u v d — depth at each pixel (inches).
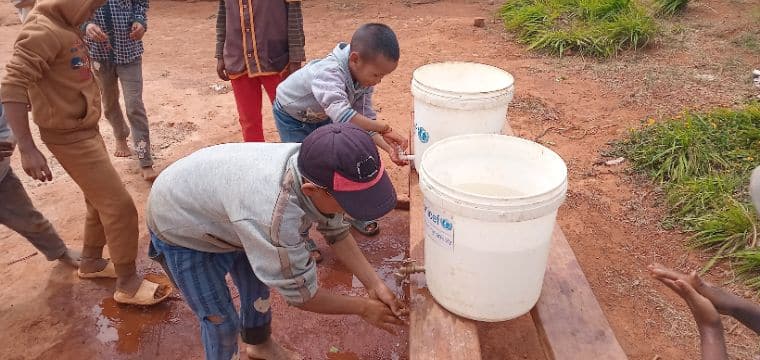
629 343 116.0
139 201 167.9
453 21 328.2
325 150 69.7
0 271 139.0
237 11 150.7
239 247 88.5
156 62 281.7
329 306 83.1
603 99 223.1
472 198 73.8
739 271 131.9
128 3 163.6
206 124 215.9
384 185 72.7
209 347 96.8
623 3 284.7
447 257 81.7
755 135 174.4
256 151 80.6
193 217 83.1
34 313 126.4
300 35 155.3
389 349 117.3
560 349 80.8
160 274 138.7
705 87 225.6
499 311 83.1
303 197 76.5
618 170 176.2
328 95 112.1
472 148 92.2
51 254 134.5
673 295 128.8
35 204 165.8
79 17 105.8
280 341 119.3
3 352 116.6
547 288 92.1
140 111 171.2
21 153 105.0
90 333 121.6
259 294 101.0
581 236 148.8
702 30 286.7
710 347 74.0
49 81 105.0
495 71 116.3
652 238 147.5
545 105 220.1
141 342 119.3
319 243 149.0
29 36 99.2
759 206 60.6
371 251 146.3
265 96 239.9
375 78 115.0
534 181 90.0
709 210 151.1
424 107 109.9
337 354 116.3
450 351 81.1
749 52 257.1
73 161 111.5
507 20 313.1
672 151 171.2
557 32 275.1
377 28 111.6
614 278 134.4
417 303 90.0
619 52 266.8
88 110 110.5
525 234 76.2
